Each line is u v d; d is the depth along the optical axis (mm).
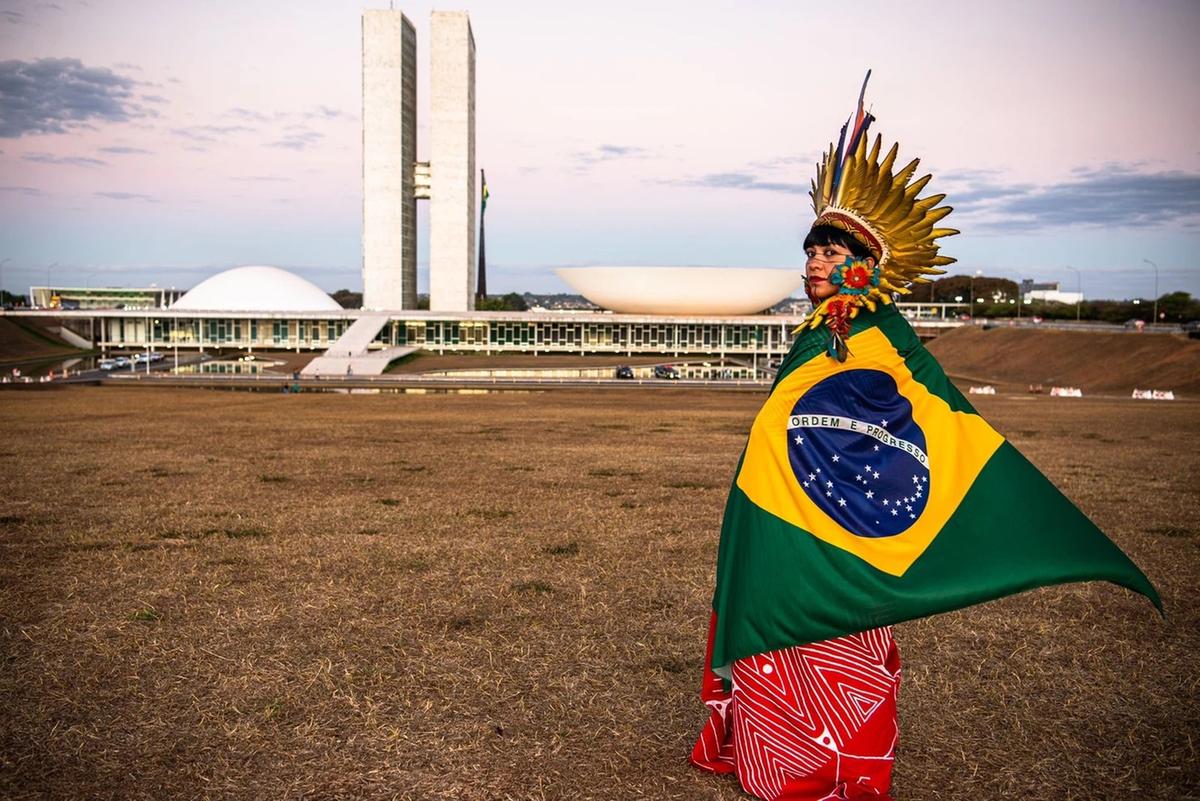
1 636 5332
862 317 3141
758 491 3078
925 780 3574
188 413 25281
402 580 6793
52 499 10516
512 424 22344
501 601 6227
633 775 3559
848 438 3043
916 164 3057
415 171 91562
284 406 28859
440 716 4203
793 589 2953
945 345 80125
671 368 56781
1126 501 10750
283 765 3676
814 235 3211
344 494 11070
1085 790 3510
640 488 11664
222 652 5094
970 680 4781
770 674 3045
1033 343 68438
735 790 3395
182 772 3604
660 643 5328
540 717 4195
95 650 5105
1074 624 5805
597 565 7316
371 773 3600
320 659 4988
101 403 29375
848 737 2994
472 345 83625
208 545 8023
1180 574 7117
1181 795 3479
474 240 94062
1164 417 25609
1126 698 4531
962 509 3016
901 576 2924
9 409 26266
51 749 3799
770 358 83250
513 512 9836
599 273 89875
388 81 86188
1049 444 17859
